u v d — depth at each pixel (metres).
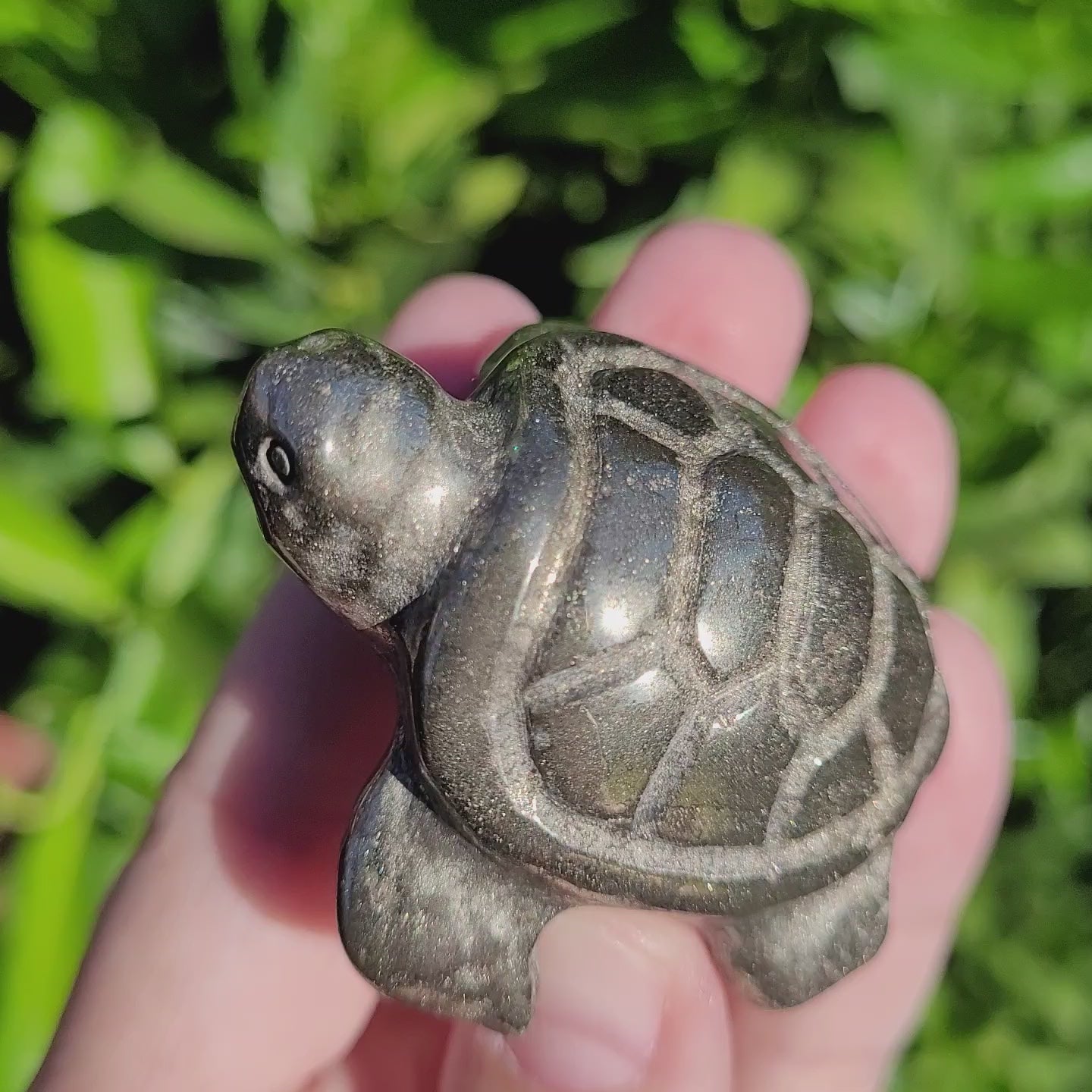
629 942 0.13
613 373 0.12
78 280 0.14
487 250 0.16
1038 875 0.17
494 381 0.12
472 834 0.11
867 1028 0.15
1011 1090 0.17
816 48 0.14
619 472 0.11
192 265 0.15
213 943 0.13
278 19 0.15
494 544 0.11
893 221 0.15
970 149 0.15
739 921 0.12
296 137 0.15
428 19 0.14
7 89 0.15
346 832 0.12
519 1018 0.12
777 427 0.13
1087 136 0.15
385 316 0.16
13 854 0.15
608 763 0.11
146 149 0.15
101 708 0.15
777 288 0.15
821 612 0.12
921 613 0.12
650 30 0.15
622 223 0.16
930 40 0.14
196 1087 0.13
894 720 0.12
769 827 0.11
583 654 0.11
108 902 0.14
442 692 0.11
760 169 0.15
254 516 0.16
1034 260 0.15
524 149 0.16
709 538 0.11
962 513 0.16
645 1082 0.13
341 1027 0.14
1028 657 0.17
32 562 0.14
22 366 0.16
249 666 0.14
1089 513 0.17
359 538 0.11
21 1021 0.14
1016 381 0.16
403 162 0.15
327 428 0.11
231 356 0.16
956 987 0.17
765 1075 0.14
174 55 0.15
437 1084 0.14
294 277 0.16
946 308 0.16
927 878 0.15
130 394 0.15
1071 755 0.17
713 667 0.11
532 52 0.14
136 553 0.15
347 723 0.14
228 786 0.14
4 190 0.15
